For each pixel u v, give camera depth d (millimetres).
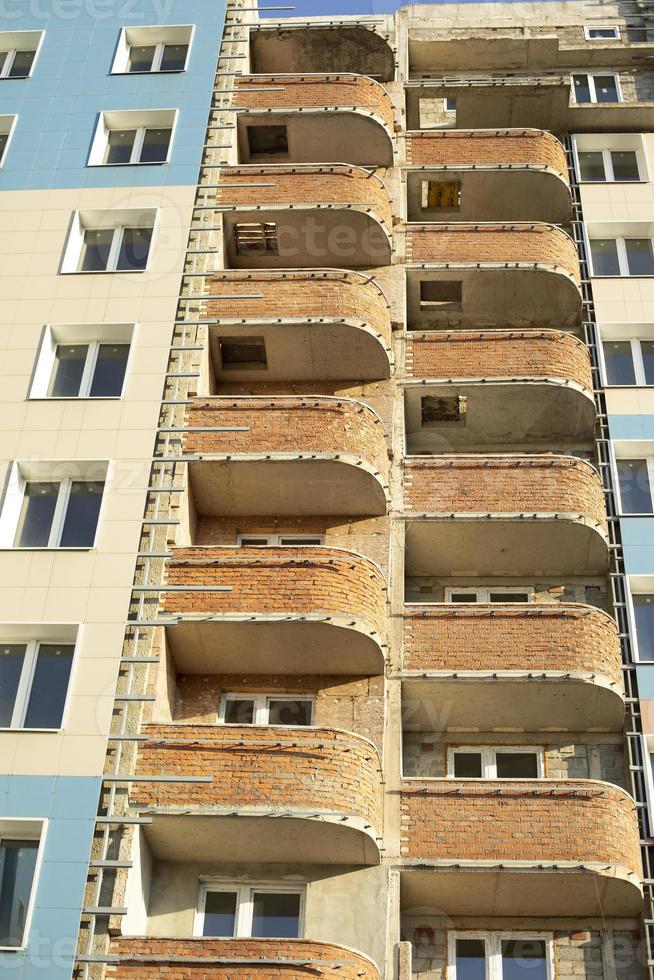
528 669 24500
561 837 22391
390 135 33281
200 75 33094
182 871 22719
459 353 29672
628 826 22812
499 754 25188
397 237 32031
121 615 23234
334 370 29312
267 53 36219
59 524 24984
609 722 25047
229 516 27203
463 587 27703
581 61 37906
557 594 27375
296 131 33219
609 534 27688
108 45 33844
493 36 38875
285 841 22062
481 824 22641
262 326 28312
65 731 21859
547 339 29703
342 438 26344
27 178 30594
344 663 24500
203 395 27859
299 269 29266
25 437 25734
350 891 22328
